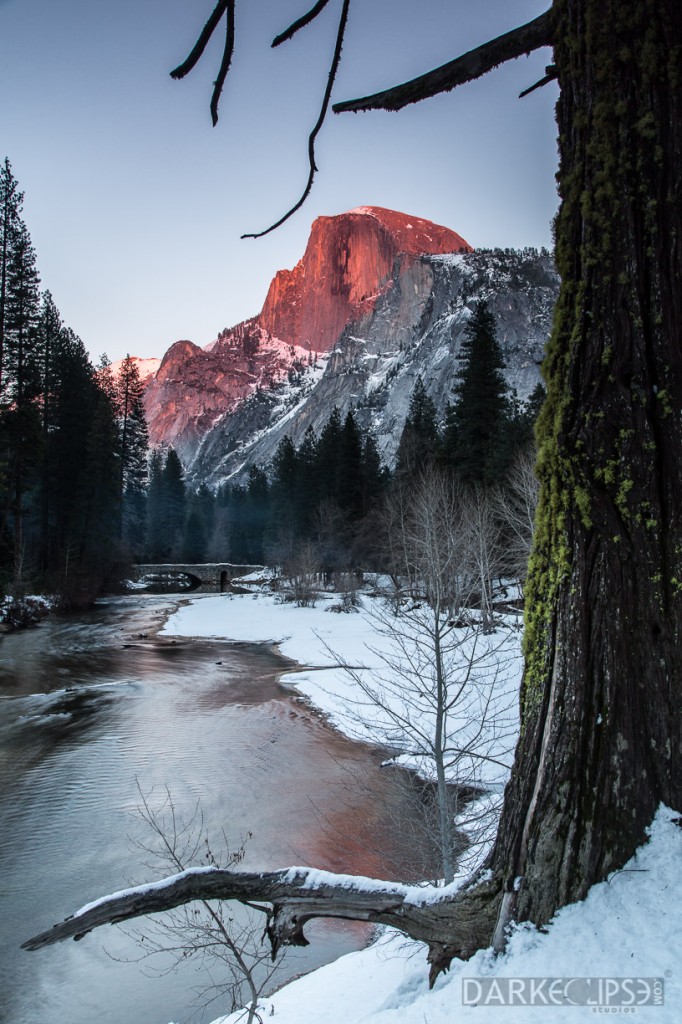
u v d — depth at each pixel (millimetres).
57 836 10094
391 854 7945
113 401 63844
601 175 2635
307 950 7336
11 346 34875
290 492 68312
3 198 34594
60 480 46250
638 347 2629
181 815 10953
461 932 2729
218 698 19500
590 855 2523
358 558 46906
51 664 24250
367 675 19734
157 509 99562
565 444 2744
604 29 2600
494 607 18703
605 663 2586
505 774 10406
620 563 2602
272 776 12812
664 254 2598
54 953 7250
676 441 2594
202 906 7914
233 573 75312
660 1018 2100
